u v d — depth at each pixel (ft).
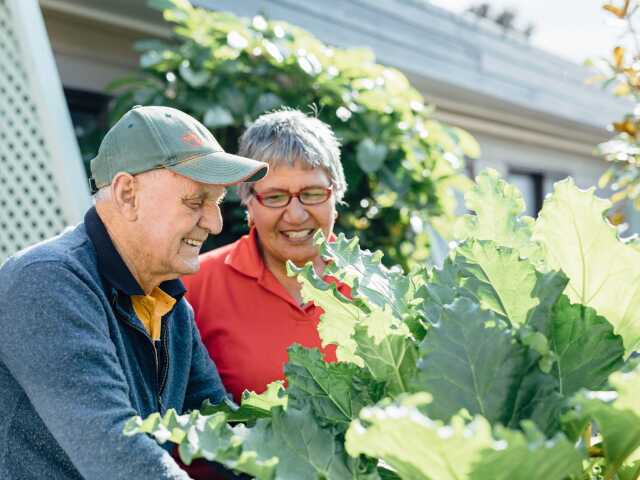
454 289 3.85
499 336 3.35
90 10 14.71
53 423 4.21
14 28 11.66
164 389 5.31
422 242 13.35
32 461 4.59
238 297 6.78
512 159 25.13
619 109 26.76
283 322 6.66
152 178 4.72
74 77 15.30
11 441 4.60
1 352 4.41
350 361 4.06
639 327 3.87
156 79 13.82
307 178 6.56
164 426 3.33
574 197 3.86
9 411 4.60
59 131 11.51
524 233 4.23
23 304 4.34
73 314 4.37
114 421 4.10
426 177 12.96
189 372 5.77
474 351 3.35
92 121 15.76
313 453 3.54
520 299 3.74
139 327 5.00
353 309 3.97
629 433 3.10
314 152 6.56
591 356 3.67
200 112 12.53
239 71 12.62
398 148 12.87
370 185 12.91
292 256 6.68
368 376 3.86
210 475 5.19
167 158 4.67
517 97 21.74
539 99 22.72
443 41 19.74
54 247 4.66
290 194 6.58
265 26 12.64
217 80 12.50
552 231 4.00
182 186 4.74
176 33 13.12
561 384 3.66
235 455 3.16
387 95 12.81
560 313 3.71
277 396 4.12
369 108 12.69
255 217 6.74
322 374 3.85
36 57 11.52
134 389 4.91
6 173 12.12
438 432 2.60
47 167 11.82
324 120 12.60
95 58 15.65
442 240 14.47
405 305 4.05
